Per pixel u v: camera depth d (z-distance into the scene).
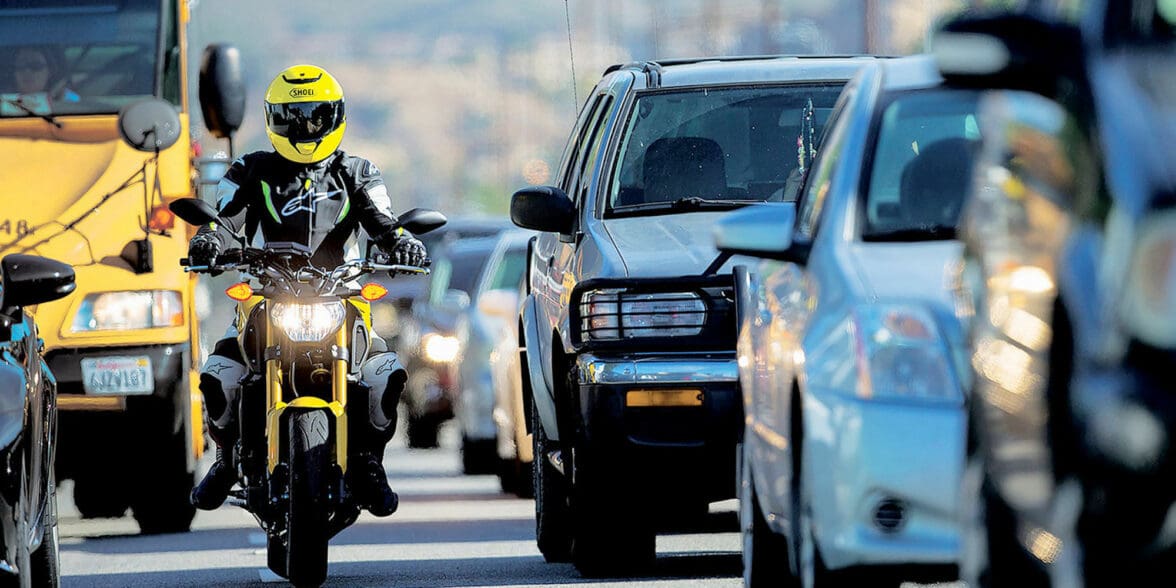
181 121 32.81
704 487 23.44
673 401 23.19
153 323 31.62
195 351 32.91
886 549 15.12
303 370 22.66
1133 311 11.30
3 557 17.75
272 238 23.48
